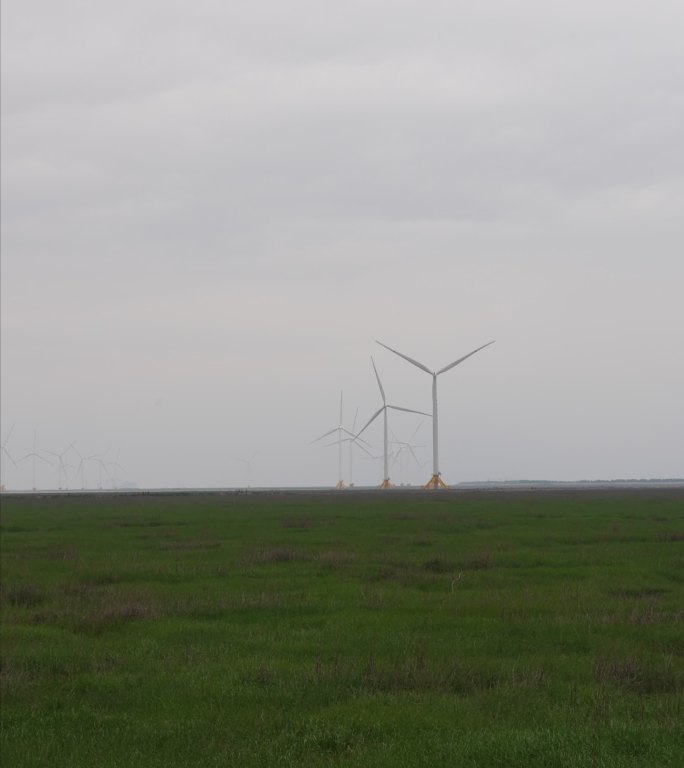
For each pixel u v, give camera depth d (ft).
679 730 40.16
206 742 41.34
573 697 47.16
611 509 263.70
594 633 65.10
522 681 50.29
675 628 66.23
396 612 74.84
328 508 288.10
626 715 43.19
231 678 52.21
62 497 510.17
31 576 101.55
